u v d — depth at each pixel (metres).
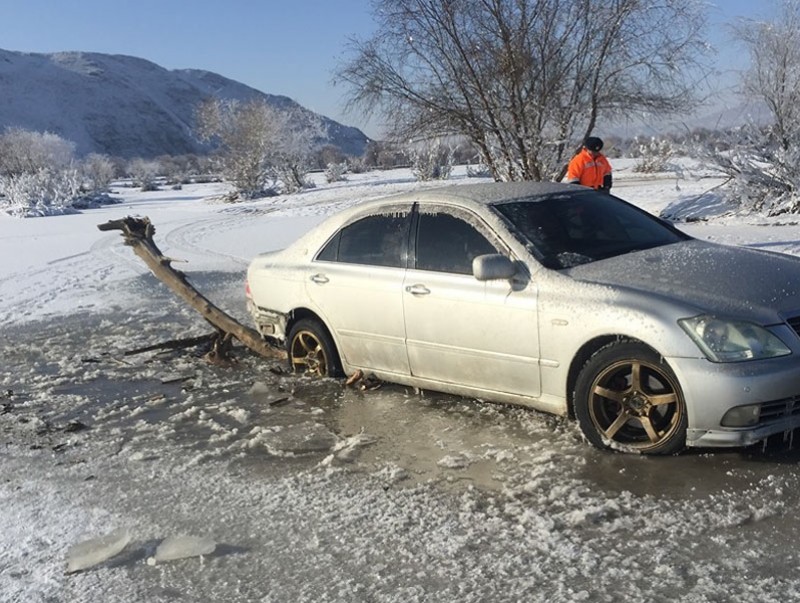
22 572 3.93
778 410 4.34
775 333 4.34
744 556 3.60
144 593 3.66
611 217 5.86
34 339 9.45
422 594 3.50
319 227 6.78
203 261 16.02
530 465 4.75
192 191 56.00
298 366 7.01
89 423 6.21
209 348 8.35
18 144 63.59
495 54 13.85
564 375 4.92
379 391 6.38
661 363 4.48
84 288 13.23
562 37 14.23
